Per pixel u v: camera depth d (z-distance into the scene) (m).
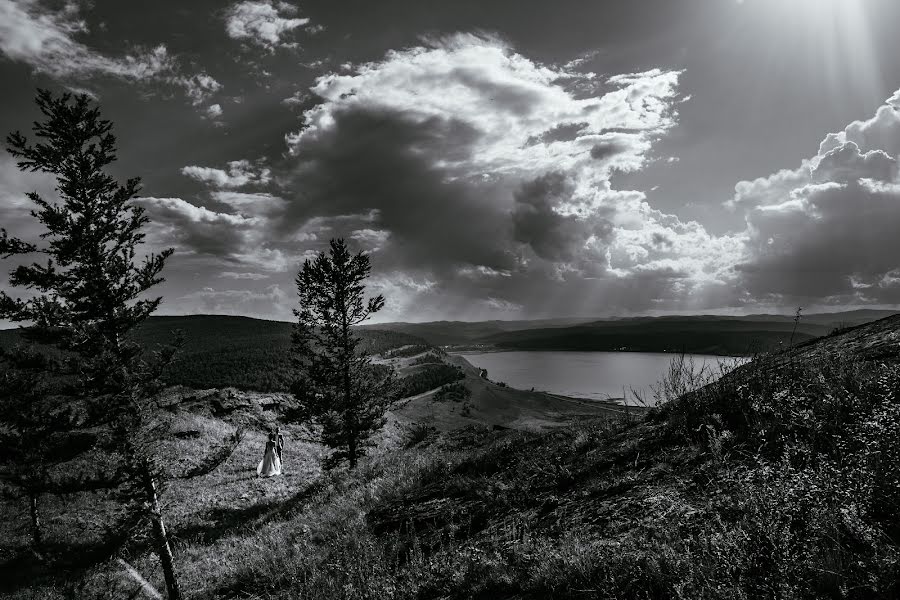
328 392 31.44
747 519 2.93
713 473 3.94
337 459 32.25
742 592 2.34
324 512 11.38
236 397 64.94
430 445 18.70
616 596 3.02
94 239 15.24
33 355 15.05
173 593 12.88
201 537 20.58
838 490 2.66
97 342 15.34
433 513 6.92
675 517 3.61
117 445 15.52
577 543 3.77
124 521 15.55
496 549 4.80
